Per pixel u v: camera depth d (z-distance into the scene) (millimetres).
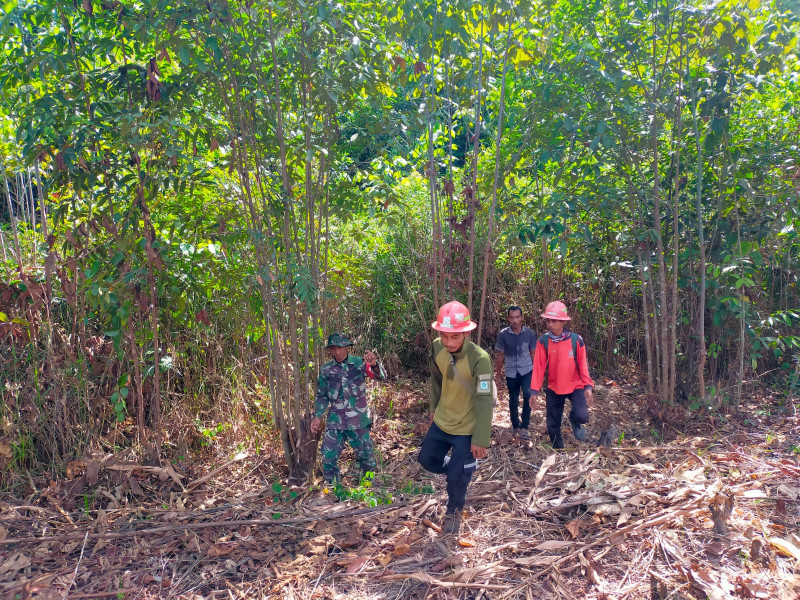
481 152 6078
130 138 3844
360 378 4516
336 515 3887
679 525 3406
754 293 6559
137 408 4824
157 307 4699
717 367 6629
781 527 3369
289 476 4586
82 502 4129
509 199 5578
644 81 5383
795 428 5234
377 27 4422
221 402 5387
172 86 4059
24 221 5715
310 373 5113
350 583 3123
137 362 4488
